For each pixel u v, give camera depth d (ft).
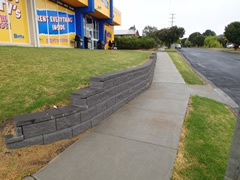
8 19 29.32
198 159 7.92
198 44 289.12
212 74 35.40
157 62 46.06
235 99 19.94
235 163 5.18
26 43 33.42
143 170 7.10
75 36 46.91
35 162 7.28
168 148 8.66
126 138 9.48
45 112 8.59
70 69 16.17
